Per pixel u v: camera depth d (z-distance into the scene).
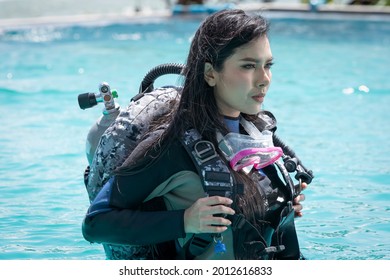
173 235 4.75
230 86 4.85
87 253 6.60
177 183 4.91
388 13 21.47
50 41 18.14
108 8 24.86
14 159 9.31
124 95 12.62
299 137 10.51
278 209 5.23
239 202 4.89
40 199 7.94
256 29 4.79
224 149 4.90
